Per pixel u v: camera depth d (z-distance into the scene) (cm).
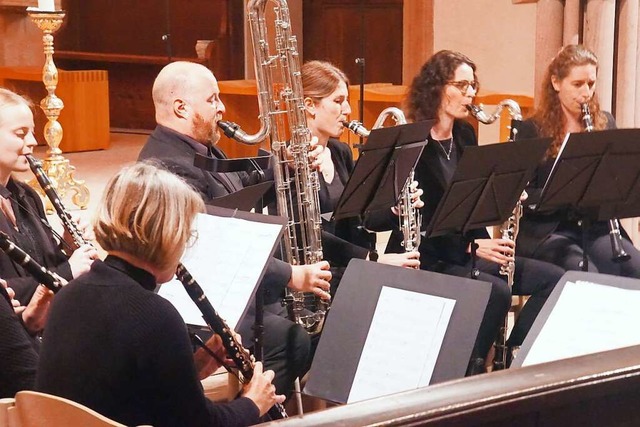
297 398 814
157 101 824
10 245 593
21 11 2381
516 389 295
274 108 845
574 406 313
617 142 855
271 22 2347
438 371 580
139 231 472
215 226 648
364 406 287
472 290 593
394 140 818
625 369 312
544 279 936
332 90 902
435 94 966
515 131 1015
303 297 843
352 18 2527
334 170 942
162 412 473
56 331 475
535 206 908
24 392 431
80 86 2220
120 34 2734
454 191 813
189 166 801
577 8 1263
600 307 553
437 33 1862
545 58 1297
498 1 1786
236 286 619
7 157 718
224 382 920
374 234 955
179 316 477
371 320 614
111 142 2427
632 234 1296
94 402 462
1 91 730
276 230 639
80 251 705
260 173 812
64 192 1539
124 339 460
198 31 2642
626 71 1262
